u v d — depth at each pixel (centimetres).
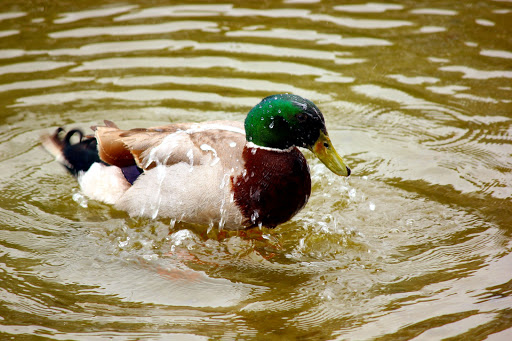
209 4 1661
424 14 1603
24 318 749
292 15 1602
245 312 768
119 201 971
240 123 980
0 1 1661
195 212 901
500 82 1322
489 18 1571
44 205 1005
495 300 769
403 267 852
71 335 718
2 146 1141
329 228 949
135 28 1530
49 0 1670
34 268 852
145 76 1354
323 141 877
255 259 888
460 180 1051
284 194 883
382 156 1125
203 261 886
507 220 944
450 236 915
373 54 1427
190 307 778
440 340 704
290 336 721
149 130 962
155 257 891
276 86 1311
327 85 1320
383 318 748
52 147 1074
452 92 1298
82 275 842
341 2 1677
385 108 1258
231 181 872
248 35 1504
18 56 1401
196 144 905
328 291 805
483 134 1172
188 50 1440
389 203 1002
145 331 727
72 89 1305
